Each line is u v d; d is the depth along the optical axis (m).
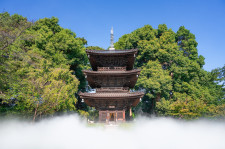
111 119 26.39
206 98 36.53
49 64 27.48
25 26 20.00
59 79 25.25
